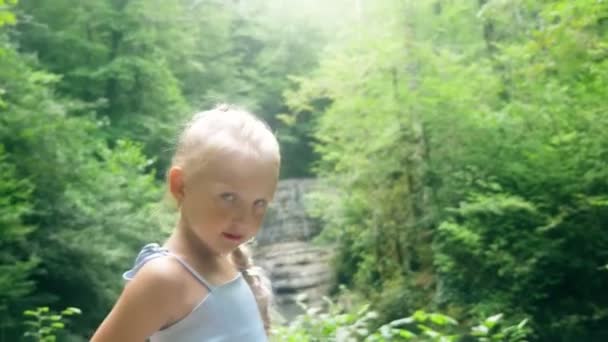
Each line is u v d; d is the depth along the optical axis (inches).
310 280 620.1
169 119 604.7
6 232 314.8
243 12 1000.9
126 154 468.8
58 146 382.0
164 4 646.5
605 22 264.4
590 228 324.2
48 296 344.5
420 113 410.0
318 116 712.4
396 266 458.9
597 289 335.9
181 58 746.2
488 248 347.9
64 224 373.1
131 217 391.9
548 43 257.4
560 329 328.2
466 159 382.0
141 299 49.3
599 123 304.0
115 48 602.5
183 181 51.9
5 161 353.1
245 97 876.6
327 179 542.9
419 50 415.5
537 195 334.3
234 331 51.5
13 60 376.8
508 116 351.3
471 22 441.1
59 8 573.3
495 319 136.3
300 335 132.6
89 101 584.7
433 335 129.0
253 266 61.0
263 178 51.0
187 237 52.7
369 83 442.6
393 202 467.5
